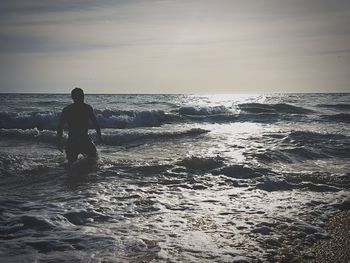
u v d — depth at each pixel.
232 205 4.72
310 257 3.13
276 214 4.33
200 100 46.06
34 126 16.95
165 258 2.99
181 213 4.35
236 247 3.30
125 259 2.96
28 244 3.30
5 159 7.79
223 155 8.70
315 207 4.67
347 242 3.50
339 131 14.08
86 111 7.79
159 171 6.87
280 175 6.52
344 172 6.95
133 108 27.78
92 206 4.59
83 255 3.04
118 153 9.30
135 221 4.03
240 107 25.56
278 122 18.28
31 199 4.91
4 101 35.91
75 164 7.48
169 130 14.94
